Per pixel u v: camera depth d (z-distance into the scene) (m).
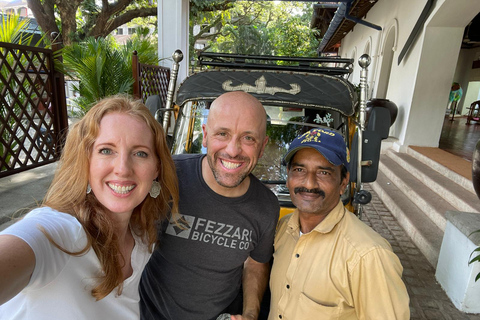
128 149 1.12
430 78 6.97
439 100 7.05
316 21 17.48
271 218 1.68
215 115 1.49
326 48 20.94
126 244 1.34
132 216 1.38
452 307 3.16
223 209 1.60
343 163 1.53
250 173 1.66
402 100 7.82
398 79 8.30
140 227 1.37
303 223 1.67
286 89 2.63
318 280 1.48
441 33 6.69
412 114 7.22
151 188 1.34
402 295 1.36
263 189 1.70
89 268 1.08
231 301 1.81
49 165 5.24
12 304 1.00
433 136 7.26
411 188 5.37
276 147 2.83
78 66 6.55
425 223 4.46
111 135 1.10
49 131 5.26
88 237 1.07
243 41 20.33
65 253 0.98
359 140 2.48
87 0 10.62
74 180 1.11
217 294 1.71
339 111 2.59
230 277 1.71
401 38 8.37
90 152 1.11
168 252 1.66
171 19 8.15
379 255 1.37
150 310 1.77
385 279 1.35
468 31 10.02
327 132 1.56
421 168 5.97
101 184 1.12
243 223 1.62
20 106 4.64
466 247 3.04
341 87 2.67
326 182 1.53
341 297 1.45
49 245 0.93
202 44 23.20
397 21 8.74
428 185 5.42
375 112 2.64
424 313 3.08
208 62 3.13
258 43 20.55
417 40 7.18
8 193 3.99
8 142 4.56
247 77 2.75
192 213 1.61
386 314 1.35
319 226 1.53
